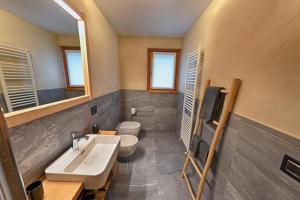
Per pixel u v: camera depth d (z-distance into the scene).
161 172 1.73
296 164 0.52
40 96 0.95
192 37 2.00
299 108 0.51
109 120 2.04
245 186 0.79
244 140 0.81
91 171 0.95
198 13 1.63
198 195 1.17
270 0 0.65
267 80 0.66
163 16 1.74
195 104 1.75
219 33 1.18
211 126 1.24
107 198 1.35
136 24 2.02
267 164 0.65
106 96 1.87
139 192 1.43
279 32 0.60
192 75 1.82
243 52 0.85
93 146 1.23
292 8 0.54
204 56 1.53
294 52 0.53
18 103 0.78
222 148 1.04
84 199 1.06
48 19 1.01
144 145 2.44
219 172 1.08
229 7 1.03
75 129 1.14
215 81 1.25
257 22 0.73
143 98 2.89
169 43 2.62
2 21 0.72
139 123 2.73
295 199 0.52
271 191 0.62
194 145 1.39
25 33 0.86
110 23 1.99
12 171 0.26
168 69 2.77
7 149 0.25
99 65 1.59
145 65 2.74
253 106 0.75
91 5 1.36
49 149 0.85
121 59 2.70
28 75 0.88
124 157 2.04
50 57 1.06
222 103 1.10
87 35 1.26
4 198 0.25
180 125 2.54
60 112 0.94
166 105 2.92
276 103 0.61
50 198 0.66
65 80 1.19
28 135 0.68
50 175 0.76
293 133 0.53
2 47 0.72
